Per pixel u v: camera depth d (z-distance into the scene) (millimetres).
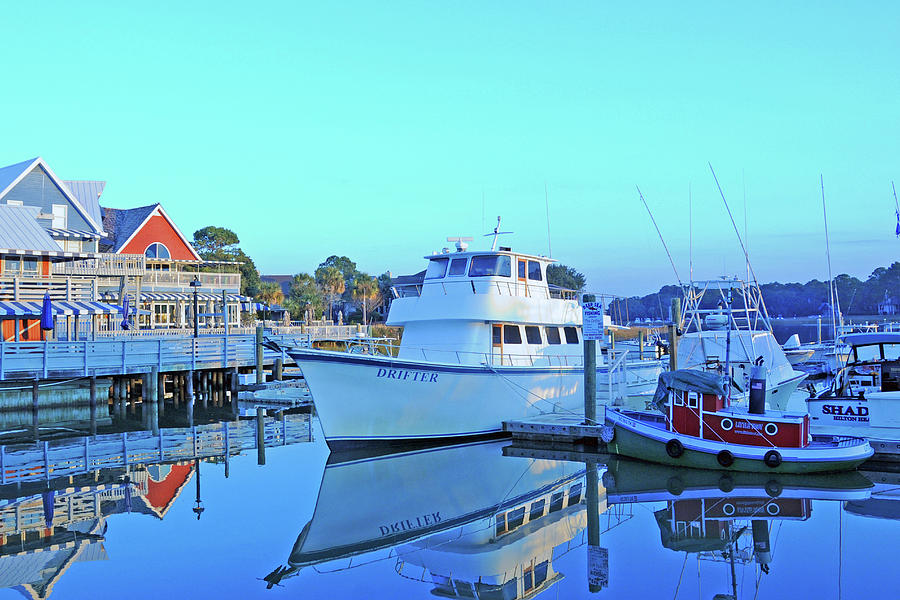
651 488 15367
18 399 26750
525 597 9734
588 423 19641
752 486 15398
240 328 44031
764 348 25078
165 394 33625
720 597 9703
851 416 18297
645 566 10898
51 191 41781
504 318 20922
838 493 14805
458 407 19875
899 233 26391
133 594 9734
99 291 41438
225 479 16438
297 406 29594
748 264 27328
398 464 17766
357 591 9938
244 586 10078
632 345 33281
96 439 22016
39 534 12328
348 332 48969
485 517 13477
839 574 10453
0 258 33156
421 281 22531
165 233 49031
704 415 16859
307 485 15828
